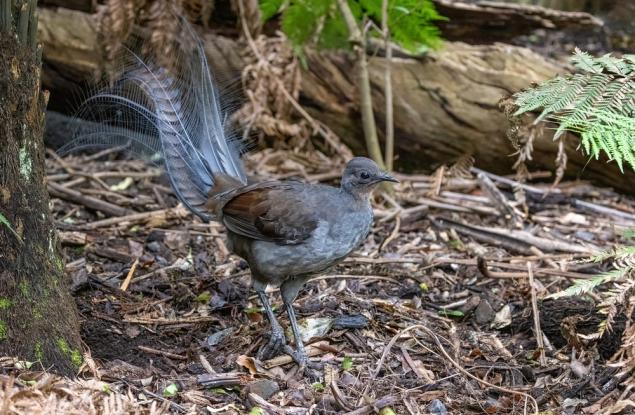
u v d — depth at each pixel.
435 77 10.83
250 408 6.24
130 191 10.50
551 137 10.38
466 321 7.88
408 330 7.20
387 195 10.22
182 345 7.19
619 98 6.49
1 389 5.45
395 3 10.11
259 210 7.13
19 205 6.03
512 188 10.62
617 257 6.89
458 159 10.06
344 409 6.26
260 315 7.76
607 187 10.79
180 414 6.02
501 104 7.44
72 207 9.88
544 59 11.02
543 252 9.13
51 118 11.39
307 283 8.34
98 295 7.81
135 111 8.15
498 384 6.84
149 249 8.98
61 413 5.41
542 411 6.41
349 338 7.33
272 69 10.70
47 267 6.26
